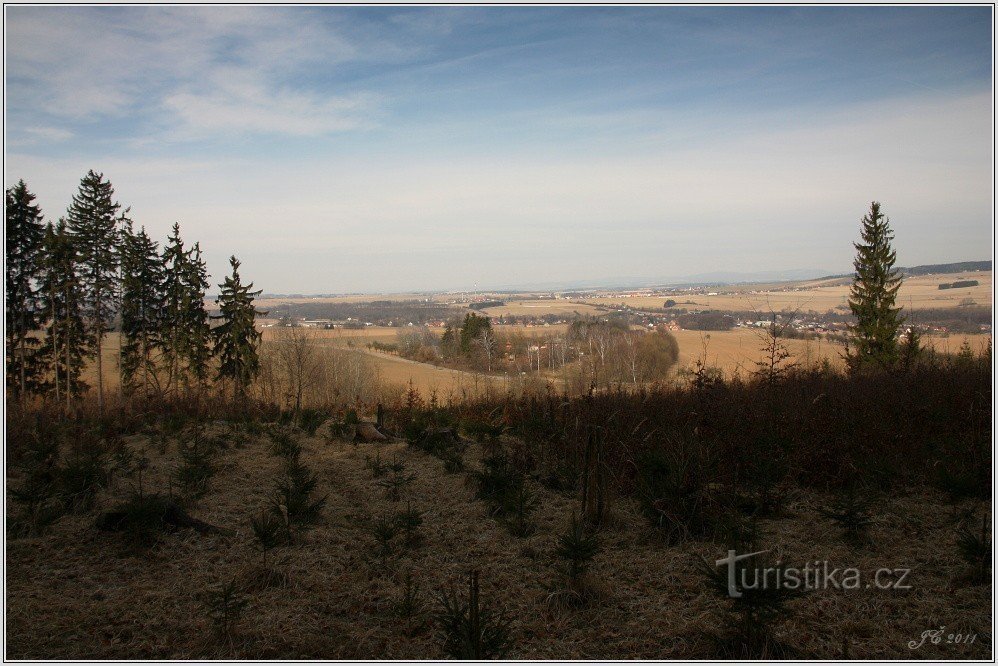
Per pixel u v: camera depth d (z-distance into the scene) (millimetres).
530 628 4000
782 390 11148
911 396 9484
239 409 12523
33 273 27484
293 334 34000
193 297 33094
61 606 4215
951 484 5621
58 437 8695
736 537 5055
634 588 4516
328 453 8648
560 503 6316
